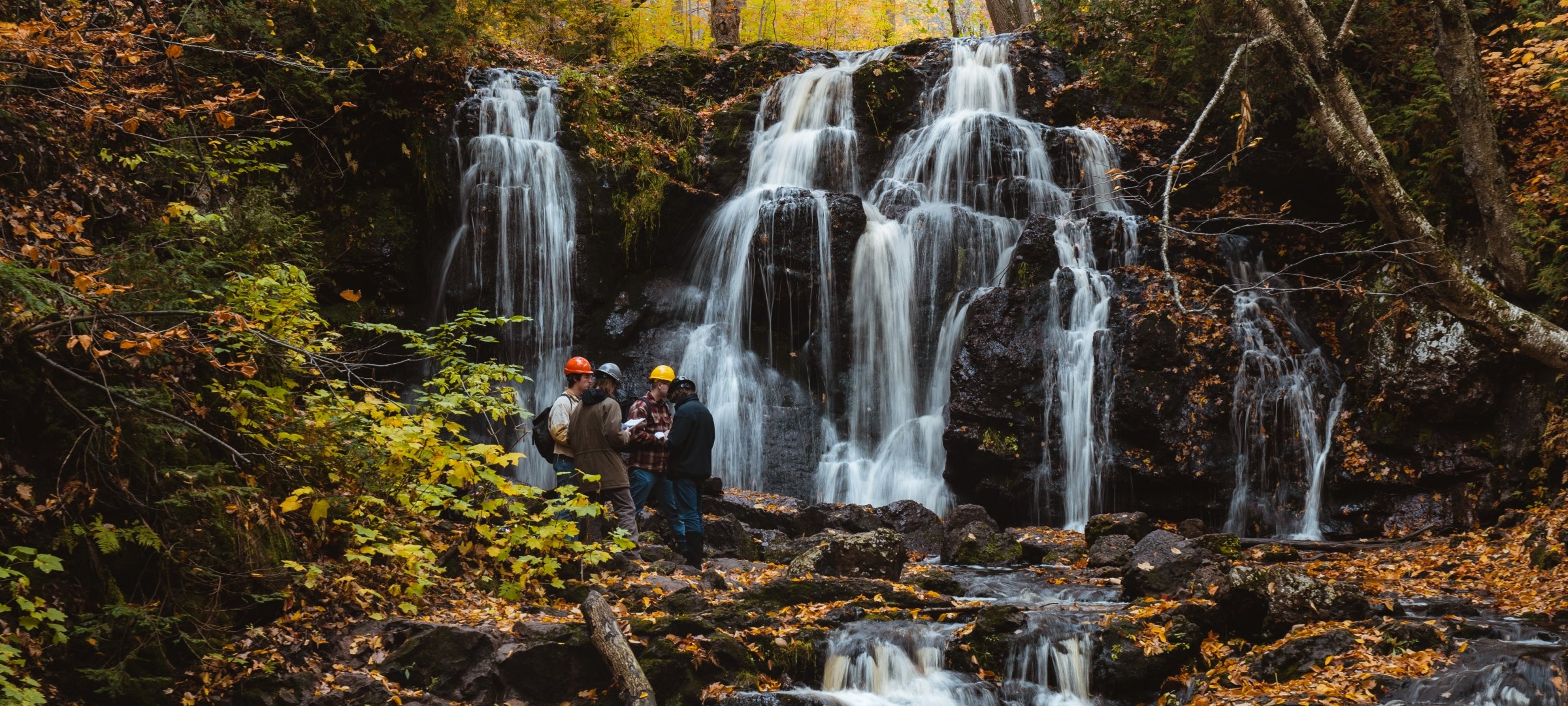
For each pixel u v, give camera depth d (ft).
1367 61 50.16
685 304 53.88
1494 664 20.53
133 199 28.45
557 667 22.24
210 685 20.33
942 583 29.66
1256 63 48.03
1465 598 28.73
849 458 51.01
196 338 22.11
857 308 52.29
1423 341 43.11
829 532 35.04
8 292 19.03
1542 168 43.39
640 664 22.22
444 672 21.89
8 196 24.11
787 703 21.71
